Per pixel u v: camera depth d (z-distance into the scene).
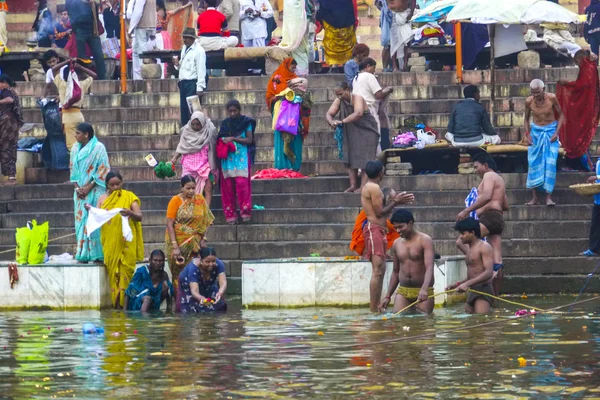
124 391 15.30
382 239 26.59
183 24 50.31
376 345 19.53
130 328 23.05
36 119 42.34
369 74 34.53
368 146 34.03
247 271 27.69
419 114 40.19
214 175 33.75
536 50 43.50
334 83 41.81
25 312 27.59
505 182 34.00
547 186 32.44
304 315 25.31
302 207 34.12
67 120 38.75
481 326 22.11
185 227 29.08
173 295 28.47
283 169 36.06
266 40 50.00
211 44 43.41
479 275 25.25
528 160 32.81
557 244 31.27
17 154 38.66
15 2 60.81
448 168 36.66
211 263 27.20
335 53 44.38
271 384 15.74
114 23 50.34
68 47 48.44
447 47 43.34
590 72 34.28
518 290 30.17
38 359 18.36
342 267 27.25
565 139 34.50
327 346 19.52
